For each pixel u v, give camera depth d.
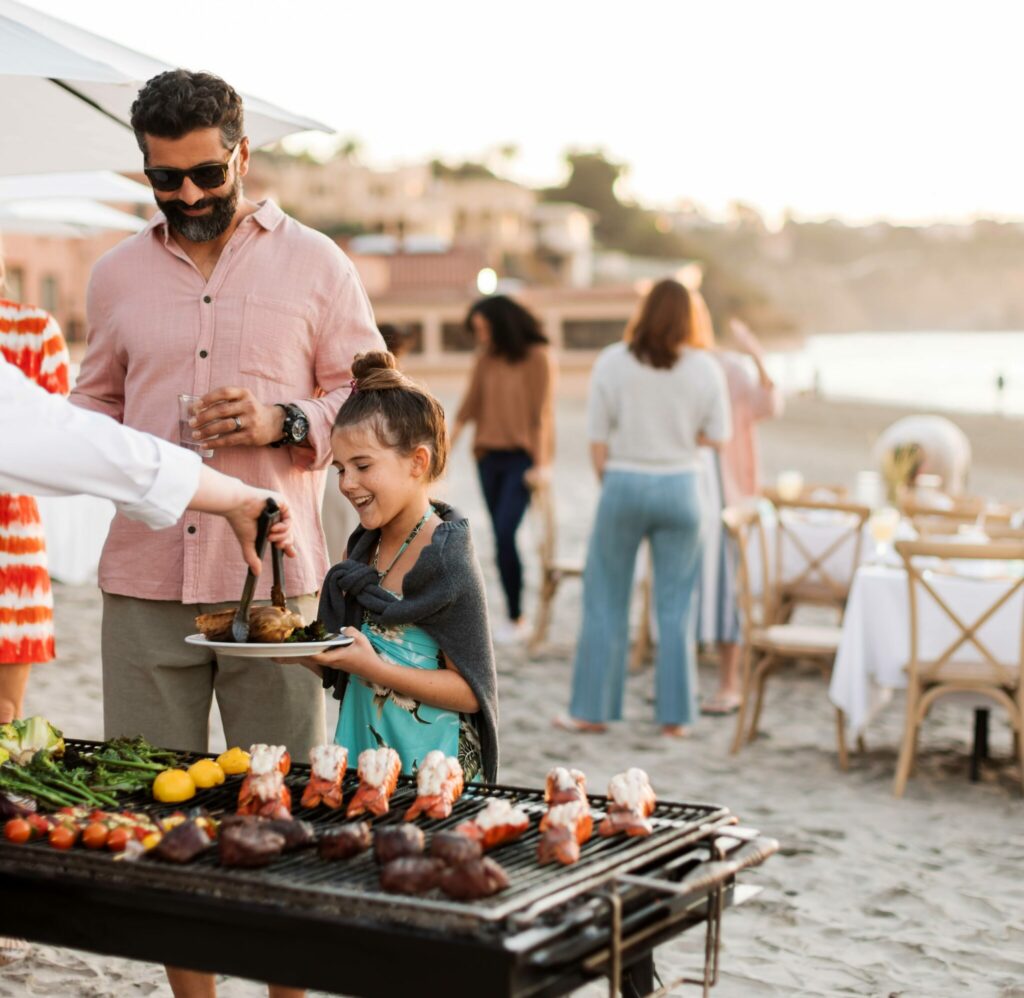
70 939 2.16
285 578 3.13
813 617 9.70
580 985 2.02
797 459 25.89
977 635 5.91
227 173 2.92
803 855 4.90
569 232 107.75
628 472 6.45
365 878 2.10
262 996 3.60
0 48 2.90
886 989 3.75
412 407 2.87
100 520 10.41
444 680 2.82
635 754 6.30
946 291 148.50
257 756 2.47
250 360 3.11
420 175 113.56
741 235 147.88
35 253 27.88
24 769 2.56
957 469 12.27
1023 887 4.62
